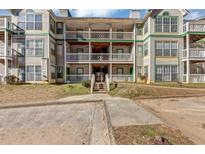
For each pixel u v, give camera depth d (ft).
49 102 42.78
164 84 72.13
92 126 26.40
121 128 21.35
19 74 75.36
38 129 26.17
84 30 93.35
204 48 78.84
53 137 22.82
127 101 42.83
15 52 75.36
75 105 41.57
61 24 86.94
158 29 79.36
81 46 93.91
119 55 87.61
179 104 41.68
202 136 19.95
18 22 75.41
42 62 74.59
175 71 80.02
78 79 85.25
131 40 88.89
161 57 79.30
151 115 28.27
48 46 75.66
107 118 26.61
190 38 83.51
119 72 93.30
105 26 92.48
